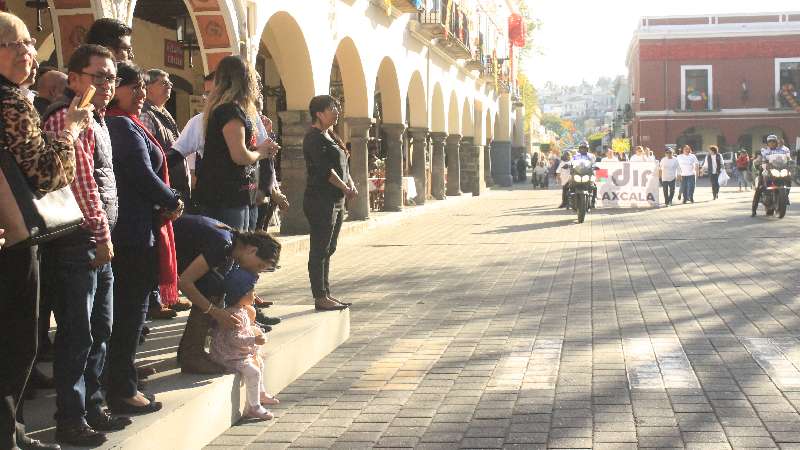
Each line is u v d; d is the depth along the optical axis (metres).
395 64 22.09
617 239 15.80
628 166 25.03
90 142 4.36
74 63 4.38
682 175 26.77
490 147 42.09
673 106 57.97
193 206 6.29
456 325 8.34
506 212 24.20
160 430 4.65
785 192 19.55
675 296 9.56
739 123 57.38
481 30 36.38
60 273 4.31
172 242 5.19
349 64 18.97
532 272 11.74
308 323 7.14
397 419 5.50
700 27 57.41
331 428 5.38
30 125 3.73
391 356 7.19
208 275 5.63
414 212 23.23
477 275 11.60
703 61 57.59
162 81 6.55
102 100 4.43
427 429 5.27
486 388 6.12
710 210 23.03
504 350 7.25
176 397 5.07
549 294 9.92
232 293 5.63
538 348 7.27
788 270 11.30
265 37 16.38
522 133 54.38
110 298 4.63
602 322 8.27
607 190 25.14
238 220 6.25
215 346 5.66
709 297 9.45
